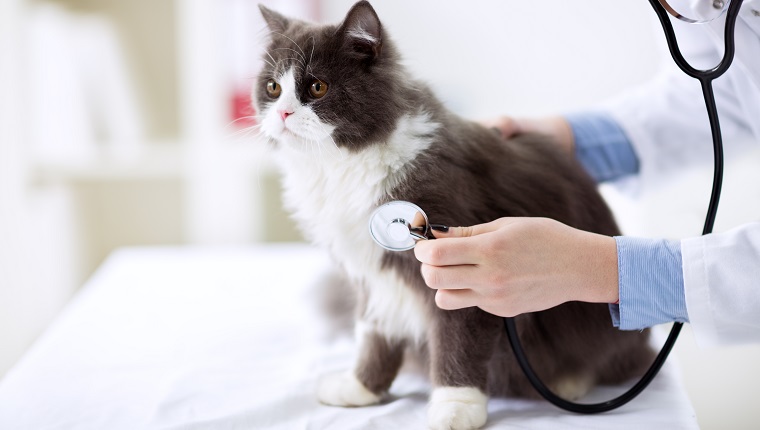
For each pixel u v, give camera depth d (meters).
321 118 1.28
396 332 1.34
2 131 2.60
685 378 2.03
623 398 1.21
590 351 1.36
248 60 3.06
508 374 1.33
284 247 2.45
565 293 1.10
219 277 2.12
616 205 2.24
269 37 1.46
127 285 2.04
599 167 1.69
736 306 1.05
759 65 1.24
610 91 2.95
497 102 3.03
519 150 1.44
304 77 1.31
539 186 1.37
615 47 2.92
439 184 1.23
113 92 3.02
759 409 1.96
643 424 1.16
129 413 1.27
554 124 1.67
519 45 2.98
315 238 1.43
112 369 1.48
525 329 1.32
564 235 1.10
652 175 1.70
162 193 3.13
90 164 3.01
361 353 1.36
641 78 2.91
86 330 1.70
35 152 2.93
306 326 1.70
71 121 3.02
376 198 1.26
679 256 1.09
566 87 2.98
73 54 2.96
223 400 1.31
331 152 1.28
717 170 1.13
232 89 3.10
